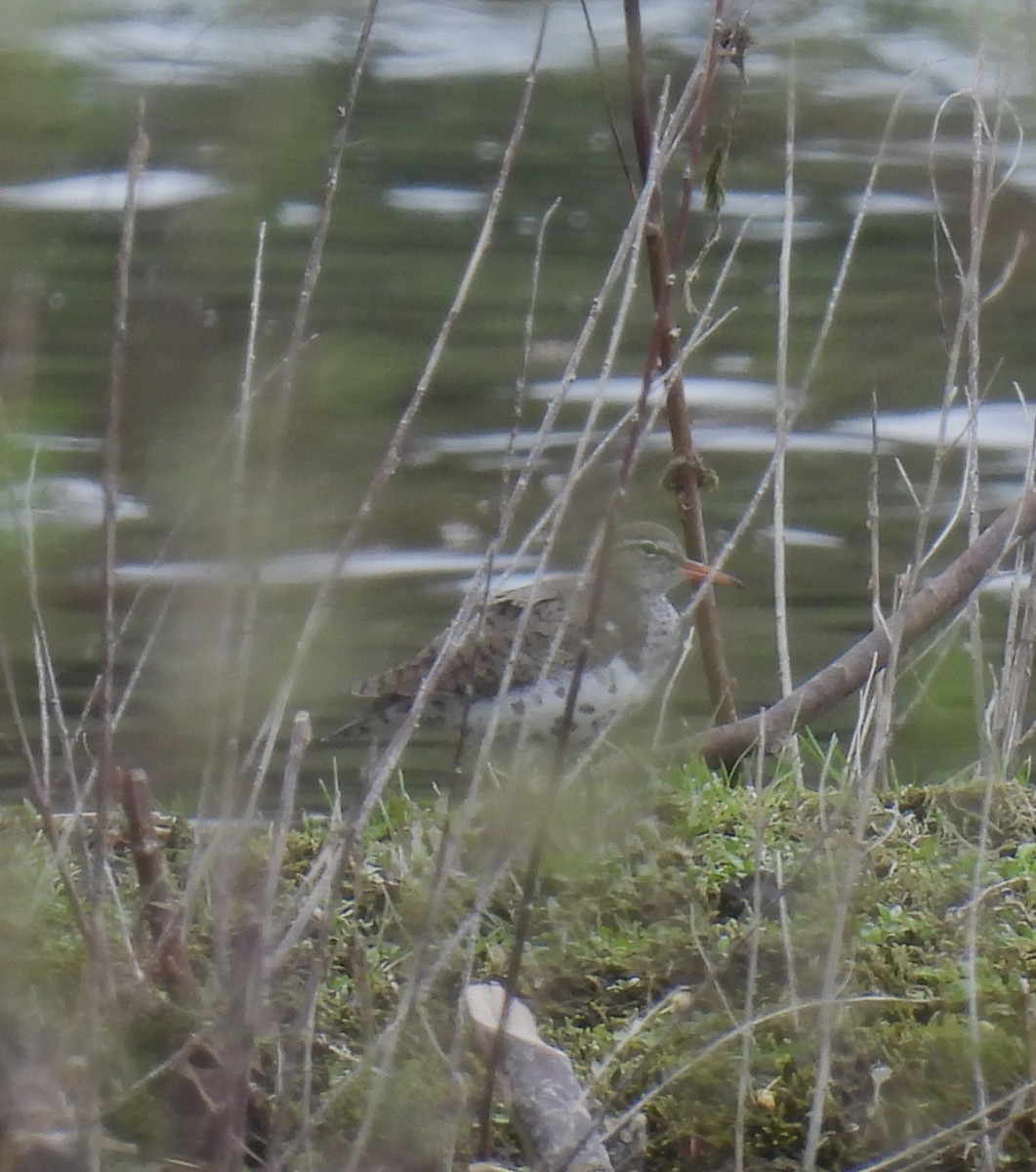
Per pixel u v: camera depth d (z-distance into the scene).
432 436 21.42
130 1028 8.21
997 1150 8.31
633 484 21.39
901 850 11.24
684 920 10.37
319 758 14.98
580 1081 9.11
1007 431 23.17
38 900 8.41
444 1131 8.06
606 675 14.32
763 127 27.12
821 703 12.22
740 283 26.47
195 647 6.91
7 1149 7.35
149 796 8.73
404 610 16.89
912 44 10.52
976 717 8.95
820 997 9.00
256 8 6.27
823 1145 8.89
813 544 20.83
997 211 10.65
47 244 6.71
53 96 5.43
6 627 6.96
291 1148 7.64
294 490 6.79
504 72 19.38
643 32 14.38
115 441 6.93
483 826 10.99
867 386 24.17
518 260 25.61
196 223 6.24
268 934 7.97
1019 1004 9.52
